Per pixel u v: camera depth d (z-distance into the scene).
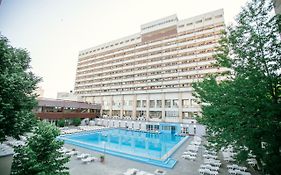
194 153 18.62
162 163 15.62
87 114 46.50
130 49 56.75
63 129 34.25
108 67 60.94
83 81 68.12
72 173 12.35
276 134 6.72
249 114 7.05
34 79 9.91
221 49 9.16
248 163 15.28
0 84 6.30
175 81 43.91
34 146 7.91
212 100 8.91
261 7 7.75
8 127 6.75
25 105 8.45
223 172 13.75
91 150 19.50
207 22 43.47
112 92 56.09
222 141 8.80
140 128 41.88
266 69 7.61
